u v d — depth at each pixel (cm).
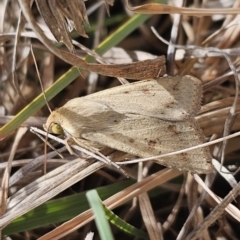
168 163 14
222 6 16
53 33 13
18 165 14
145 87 14
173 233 14
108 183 15
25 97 15
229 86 15
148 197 14
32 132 15
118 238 14
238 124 14
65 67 16
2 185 14
